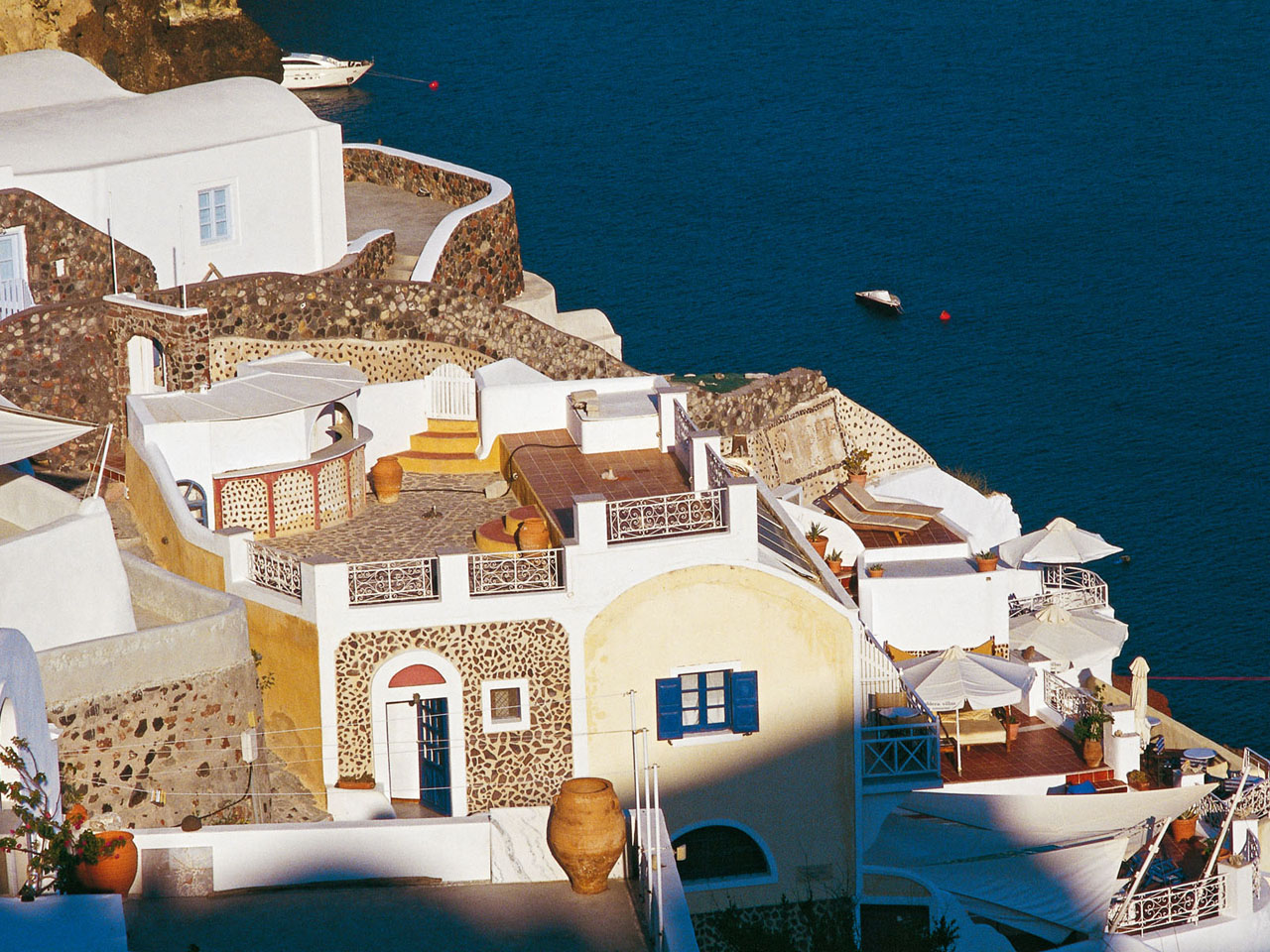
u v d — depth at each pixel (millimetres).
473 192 70500
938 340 126875
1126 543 95812
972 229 152125
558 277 139125
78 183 54781
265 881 29359
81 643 34094
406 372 56250
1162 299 135625
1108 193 162500
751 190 162250
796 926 42906
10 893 26141
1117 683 74438
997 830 46531
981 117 187250
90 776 34156
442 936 28000
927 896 43781
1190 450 107938
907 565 53844
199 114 59625
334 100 191125
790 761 42250
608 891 29406
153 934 27875
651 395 50156
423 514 47656
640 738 41594
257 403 45750
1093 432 110750
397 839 29594
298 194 60625
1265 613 88062
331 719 40438
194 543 42438
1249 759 55156
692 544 40969
